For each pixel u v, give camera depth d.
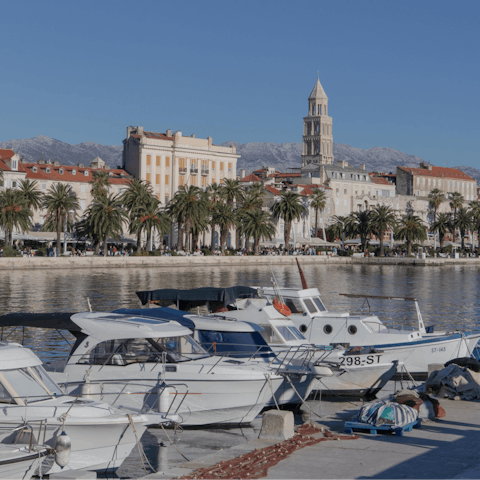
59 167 134.38
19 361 14.75
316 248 154.12
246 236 126.44
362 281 81.25
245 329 21.12
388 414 15.20
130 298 54.06
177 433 17.55
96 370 18.08
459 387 18.88
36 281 70.12
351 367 21.38
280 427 14.48
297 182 186.75
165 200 149.12
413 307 51.34
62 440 12.61
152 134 152.12
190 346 19.00
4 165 121.44
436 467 12.53
